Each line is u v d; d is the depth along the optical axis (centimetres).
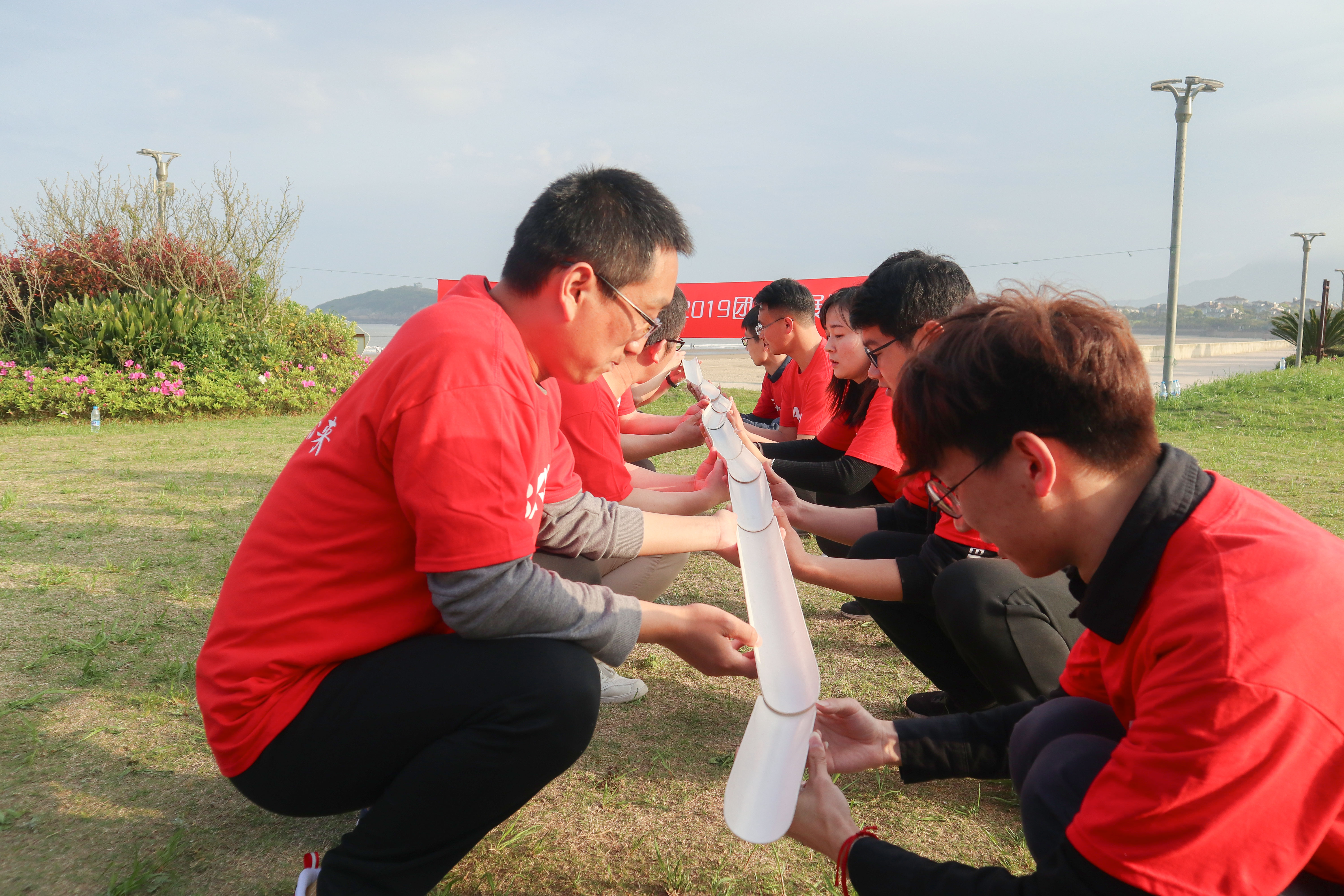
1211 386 1211
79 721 224
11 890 157
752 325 486
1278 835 88
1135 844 93
